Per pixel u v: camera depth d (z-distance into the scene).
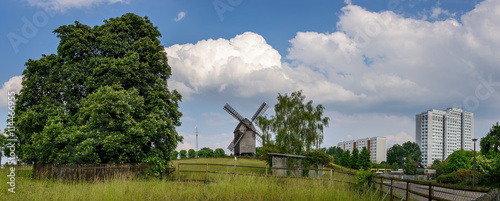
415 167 115.88
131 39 32.06
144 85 30.78
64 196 14.42
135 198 14.46
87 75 29.89
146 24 33.12
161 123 27.86
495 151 49.25
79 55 30.83
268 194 16.25
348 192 16.81
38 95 30.28
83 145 24.69
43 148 25.80
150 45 31.28
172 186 18.27
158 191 16.02
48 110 28.09
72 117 28.56
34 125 28.22
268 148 44.78
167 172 30.19
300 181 21.11
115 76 28.59
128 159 27.48
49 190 17.00
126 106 25.78
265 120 48.56
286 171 36.94
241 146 70.00
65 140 25.20
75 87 30.12
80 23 31.11
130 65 28.81
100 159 25.92
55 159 25.77
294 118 48.19
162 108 30.33
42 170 25.16
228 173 24.84
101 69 28.41
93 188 15.90
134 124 26.91
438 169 109.81
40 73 30.69
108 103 25.30
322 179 22.14
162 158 29.73
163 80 32.50
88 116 26.78
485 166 64.56
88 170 24.38
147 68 30.55
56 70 29.88
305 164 37.44
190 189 16.95
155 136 28.77
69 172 24.30
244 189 17.02
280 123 48.38
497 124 48.12
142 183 18.86
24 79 31.14
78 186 18.23
